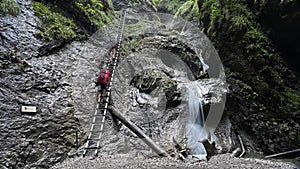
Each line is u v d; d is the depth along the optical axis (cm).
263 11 1109
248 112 1048
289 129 908
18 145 569
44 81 777
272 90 984
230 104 1134
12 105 633
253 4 1178
